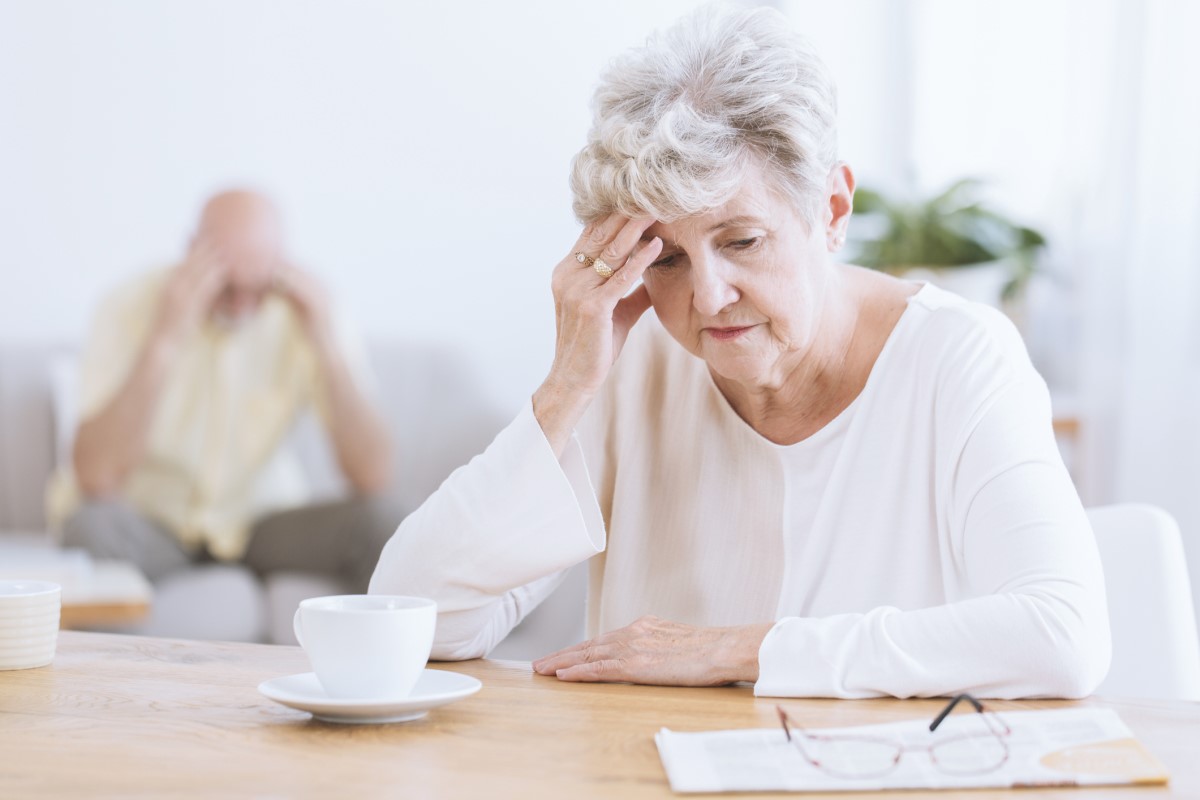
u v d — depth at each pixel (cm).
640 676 96
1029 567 99
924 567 119
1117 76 273
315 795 66
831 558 124
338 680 82
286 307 363
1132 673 123
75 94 367
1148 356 263
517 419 113
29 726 80
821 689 90
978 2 350
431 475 369
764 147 106
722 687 95
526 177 391
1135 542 125
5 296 363
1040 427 112
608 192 108
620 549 134
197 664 101
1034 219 328
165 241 373
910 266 311
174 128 373
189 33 373
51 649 101
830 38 373
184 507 350
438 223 386
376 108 383
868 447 123
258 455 356
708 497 131
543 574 111
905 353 121
